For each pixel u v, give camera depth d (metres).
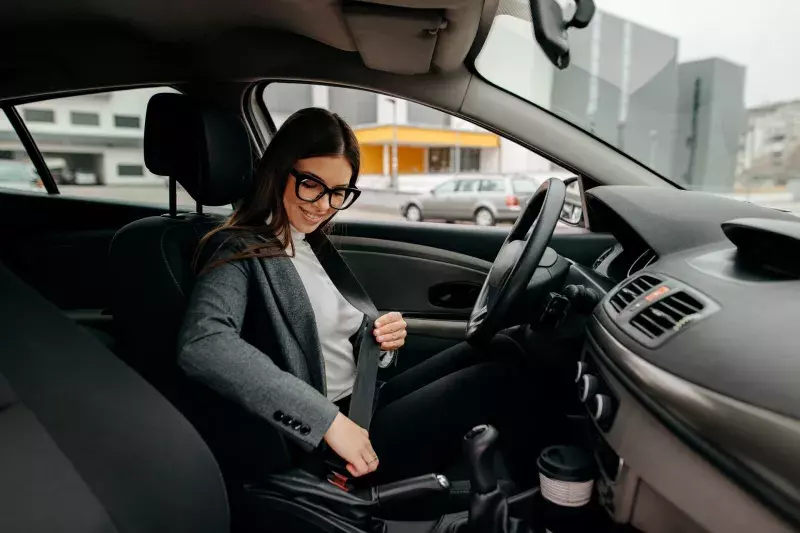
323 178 1.05
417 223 2.25
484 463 1.05
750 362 0.72
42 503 0.54
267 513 1.04
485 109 1.85
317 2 1.48
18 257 2.33
